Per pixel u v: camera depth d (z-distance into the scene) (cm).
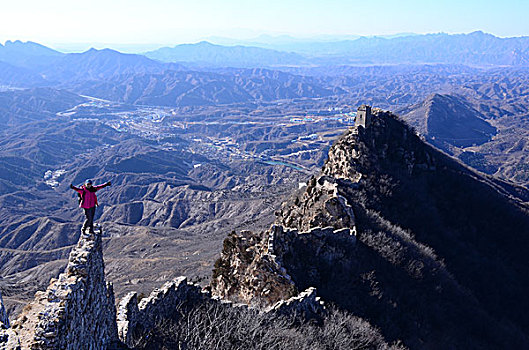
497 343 4094
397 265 4303
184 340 1933
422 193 7338
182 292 2328
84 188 1545
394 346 3008
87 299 1400
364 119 7994
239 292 3438
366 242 4453
